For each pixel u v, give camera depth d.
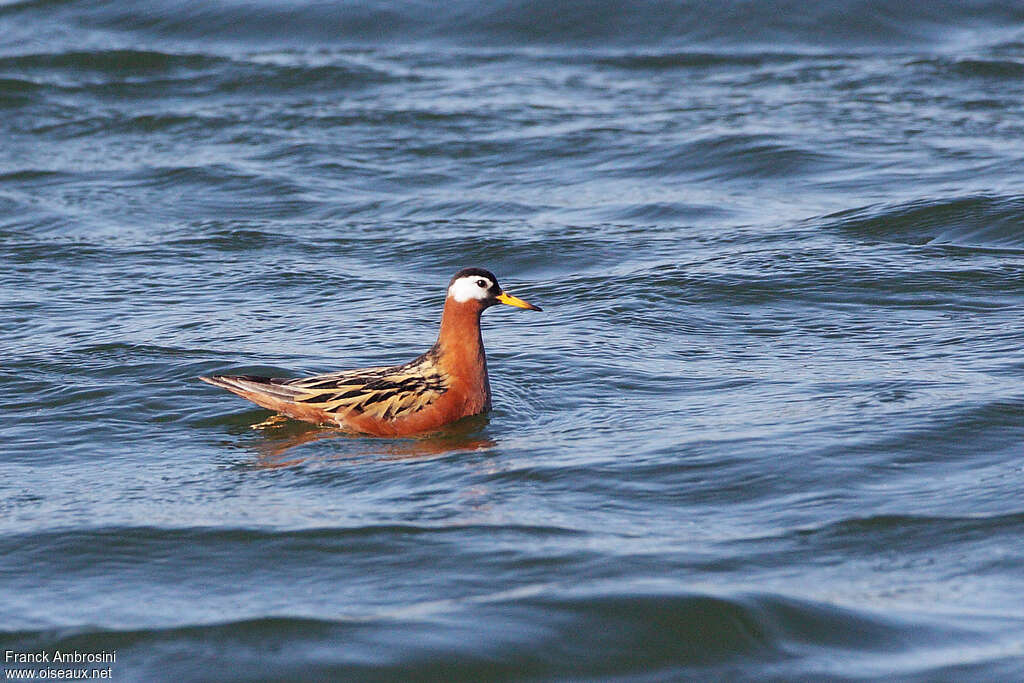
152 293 18.86
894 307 17.42
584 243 21.11
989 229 20.62
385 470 12.20
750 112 29.33
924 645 8.57
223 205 23.91
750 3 36.84
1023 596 9.15
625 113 29.67
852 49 35.19
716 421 13.16
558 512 10.89
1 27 37.22
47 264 20.30
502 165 26.33
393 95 31.47
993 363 14.80
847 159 25.56
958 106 29.34
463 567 9.80
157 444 13.14
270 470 12.30
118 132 29.09
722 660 8.54
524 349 16.11
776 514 10.70
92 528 10.70
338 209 23.58
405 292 18.92
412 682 8.38
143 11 38.00
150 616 9.23
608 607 9.06
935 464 11.70
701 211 22.89
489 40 36.41
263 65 33.56
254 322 17.44
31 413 13.96
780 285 18.36
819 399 13.72
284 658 8.62
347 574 9.78
